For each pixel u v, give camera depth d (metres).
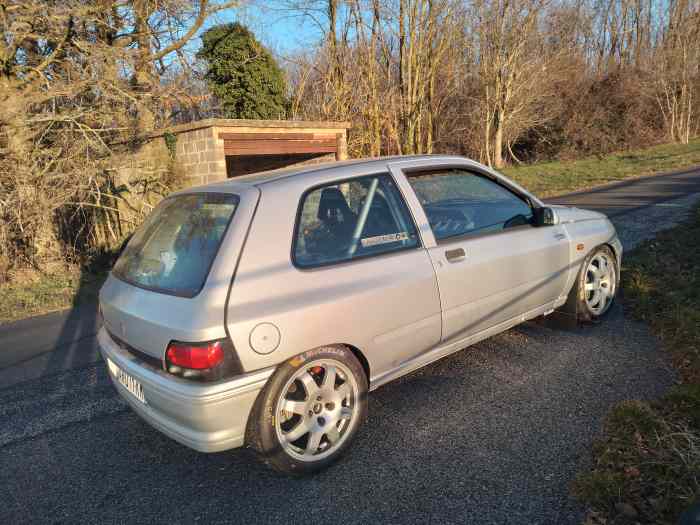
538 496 2.52
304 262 2.85
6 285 8.67
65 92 9.57
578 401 3.36
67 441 3.48
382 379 3.18
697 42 32.72
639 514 2.32
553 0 25.47
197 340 2.48
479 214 3.80
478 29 23.81
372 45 18.59
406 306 3.16
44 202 9.20
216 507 2.67
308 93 19.64
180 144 11.14
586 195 13.90
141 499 2.79
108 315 3.17
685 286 5.09
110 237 11.05
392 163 3.42
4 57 9.52
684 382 3.41
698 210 9.05
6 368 4.95
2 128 9.14
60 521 2.67
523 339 4.43
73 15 9.61
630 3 38.31
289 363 2.71
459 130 28.44
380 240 3.17
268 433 2.67
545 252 4.04
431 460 2.90
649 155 25.70
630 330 4.41
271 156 13.82
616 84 29.97
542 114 28.52
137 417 3.76
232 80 17.23
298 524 2.49
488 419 3.25
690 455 2.60
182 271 2.79
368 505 2.58
